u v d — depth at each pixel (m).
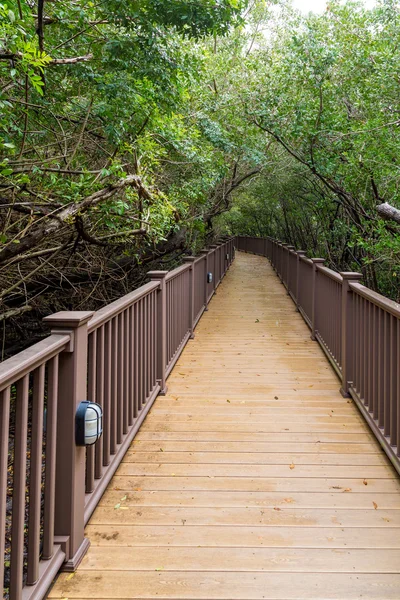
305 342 6.34
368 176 7.07
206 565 1.96
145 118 4.96
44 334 6.82
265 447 3.15
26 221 4.60
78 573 1.91
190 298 6.58
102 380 2.51
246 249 27.83
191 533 2.19
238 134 9.56
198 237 12.27
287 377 4.77
